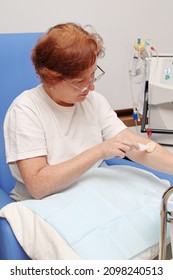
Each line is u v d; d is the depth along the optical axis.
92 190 1.02
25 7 1.70
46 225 0.88
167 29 2.25
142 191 1.07
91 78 1.06
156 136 1.63
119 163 1.38
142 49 1.68
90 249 0.82
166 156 1.17
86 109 1.25
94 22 1.93
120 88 2.14
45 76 1.05
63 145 1.16
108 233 0.87
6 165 1.38
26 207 0.96
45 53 1.01
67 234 0.85
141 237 0.89
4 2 1.64
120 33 2.04
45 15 1.77
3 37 1.44
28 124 1.08
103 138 1.31
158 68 1.56
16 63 1.45
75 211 0.92
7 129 1.12
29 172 1.04
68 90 1.06
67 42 0.98
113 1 1.96
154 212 0.97
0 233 0.99
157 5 2.14
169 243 0.87
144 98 1.62
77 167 1.03
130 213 0.95
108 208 0.95
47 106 1.14
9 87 1.43
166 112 1.60
